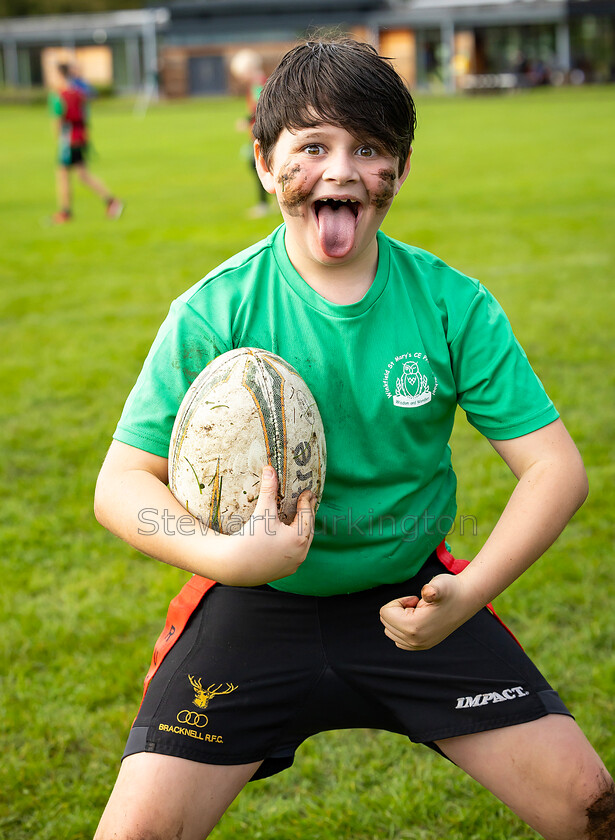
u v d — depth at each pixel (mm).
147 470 1744
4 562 3770
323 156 1614
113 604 3467
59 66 11961
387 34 44906
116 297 7980
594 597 3395
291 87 1610
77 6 61094
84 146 12125
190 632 1834
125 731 2773
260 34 47438
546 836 1725
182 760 1667
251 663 1786
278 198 1688
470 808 2434
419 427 1813
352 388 1779
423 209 12180
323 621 1823
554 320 6703
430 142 21203
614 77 43875
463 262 8820
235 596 1833
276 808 2477
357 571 1823
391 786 2531
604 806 1660
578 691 2852
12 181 16875
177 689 1749
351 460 1808
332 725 1867
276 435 1622
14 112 39062
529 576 3520
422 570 1932
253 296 1802
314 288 1779
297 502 1643
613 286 7688
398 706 1803
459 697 1764
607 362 5809
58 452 4789
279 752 1846
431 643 1609
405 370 1783
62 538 3975
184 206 13273
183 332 1777
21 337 6797
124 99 48000
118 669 3061
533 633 3168
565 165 16203
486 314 1836
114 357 6285
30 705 2891
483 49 44531
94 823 2412
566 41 43875
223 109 37688
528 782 1707
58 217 12203
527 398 1786
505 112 29484
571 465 1745
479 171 15961
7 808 2482
